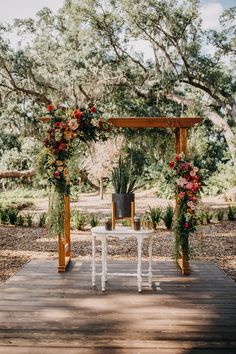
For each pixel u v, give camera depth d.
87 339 3.01
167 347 2.87
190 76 16.47
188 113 16.44
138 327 3.23
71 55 15.27
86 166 15.58
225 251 6.74
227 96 17.30
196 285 4.48
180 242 4.95
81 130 4.93
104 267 4.30
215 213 11.77
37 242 7.73
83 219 9.45
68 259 5.49
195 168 4.82
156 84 16.28
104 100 16.70
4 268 5.64
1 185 24.47
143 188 21.69
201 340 2.99
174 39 15.33
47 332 3.13
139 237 4.27
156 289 4.32
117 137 14.45
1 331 3.16
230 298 4.00
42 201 18.59
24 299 3.95
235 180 17.42
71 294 4.12
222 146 21.88
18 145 22.17
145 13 15.00
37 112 17.39
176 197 5.10
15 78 17.64
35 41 16.98
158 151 15.84
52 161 4.79
